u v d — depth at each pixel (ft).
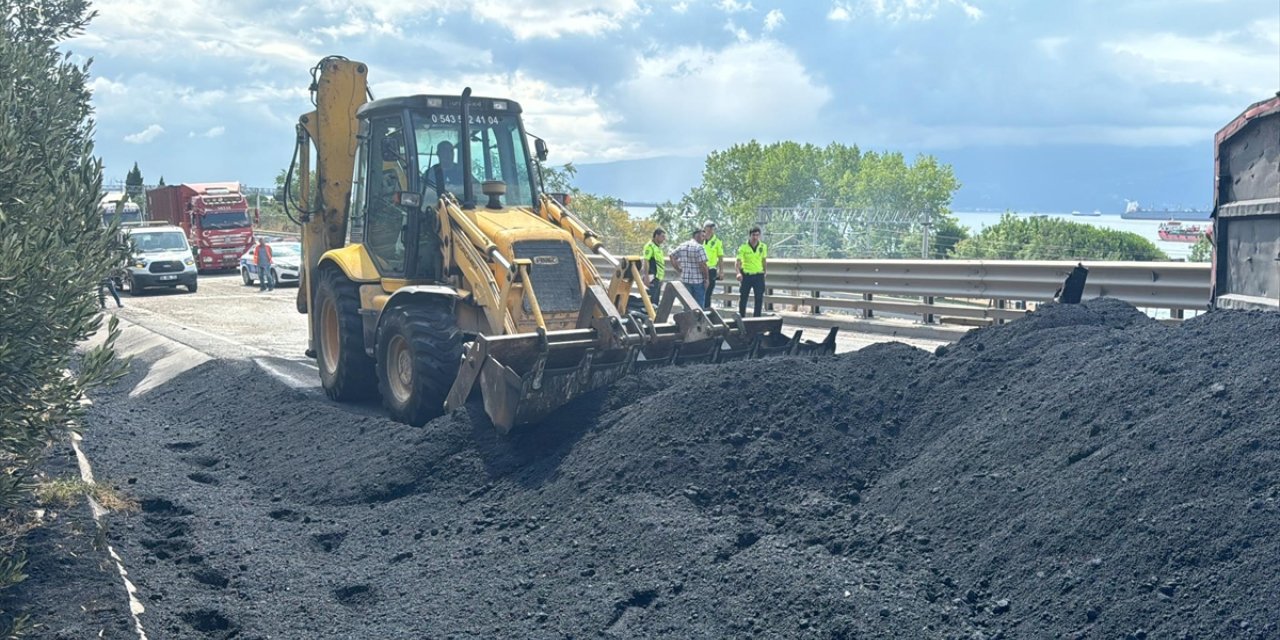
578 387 27.84
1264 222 28.07
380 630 19.17
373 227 36.88
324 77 40.68
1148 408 19.26
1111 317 25.49
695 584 19.01
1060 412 20.47
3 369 17.06
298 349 53.88
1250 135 28.78
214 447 34.32
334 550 23.86
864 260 56.29
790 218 79.66
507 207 35.27
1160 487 17.20
